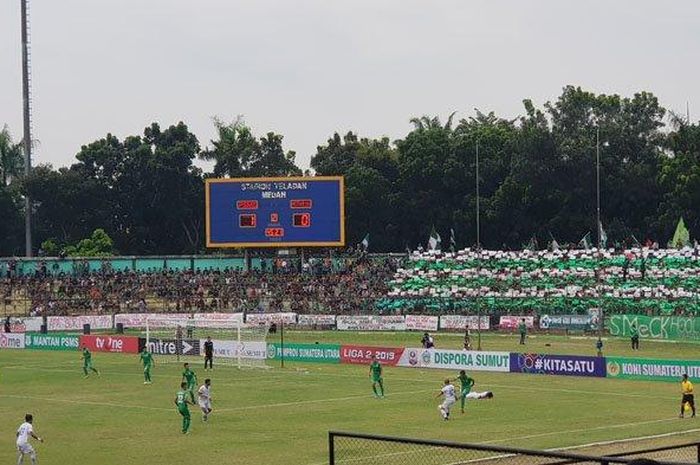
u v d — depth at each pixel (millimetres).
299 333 106438
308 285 117562
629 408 55719
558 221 134500
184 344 90812
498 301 106812
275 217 107938
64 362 87750
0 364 86688
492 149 145375
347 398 61844
